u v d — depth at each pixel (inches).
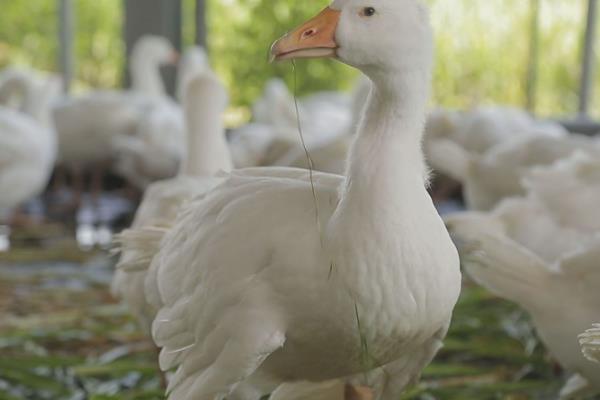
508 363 212.7
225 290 119.9
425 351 128.3
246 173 134.6
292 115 414.3
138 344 219.3
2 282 274.1
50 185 441.1
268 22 455.5
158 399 182.1
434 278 116.9
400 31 112.9
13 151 347.6
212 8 462.6
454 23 438.0
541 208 214.4
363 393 131.5
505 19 438.0
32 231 347.9
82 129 410.6
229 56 465.4
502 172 272.7
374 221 114.3
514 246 169.9
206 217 127.4
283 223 119.3
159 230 147.9
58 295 261.7
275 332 117.5
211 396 120.1
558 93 440.5
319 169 263.9
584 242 185.0
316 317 118.0
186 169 203.2
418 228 115.4
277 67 467.2
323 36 114.7
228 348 118.8
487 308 243.4
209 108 202.1
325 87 476.7
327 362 125.6
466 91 442.0
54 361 202.2
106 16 489.4
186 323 125.6
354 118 320.8
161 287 131.8
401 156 116.0
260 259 118.9
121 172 426.3
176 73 483.8
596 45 430.9
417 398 189.6
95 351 219.1
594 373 166.1
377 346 120.4
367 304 115.6
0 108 373.1
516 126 364.5
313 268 116.3
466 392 192.9
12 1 495.2
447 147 284.0
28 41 496.4
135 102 424.5
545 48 437.4
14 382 195.9
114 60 492.1
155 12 466.6
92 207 403.5
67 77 477.1
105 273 289.3
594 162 216.8
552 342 169.8
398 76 114.7
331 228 116.6
